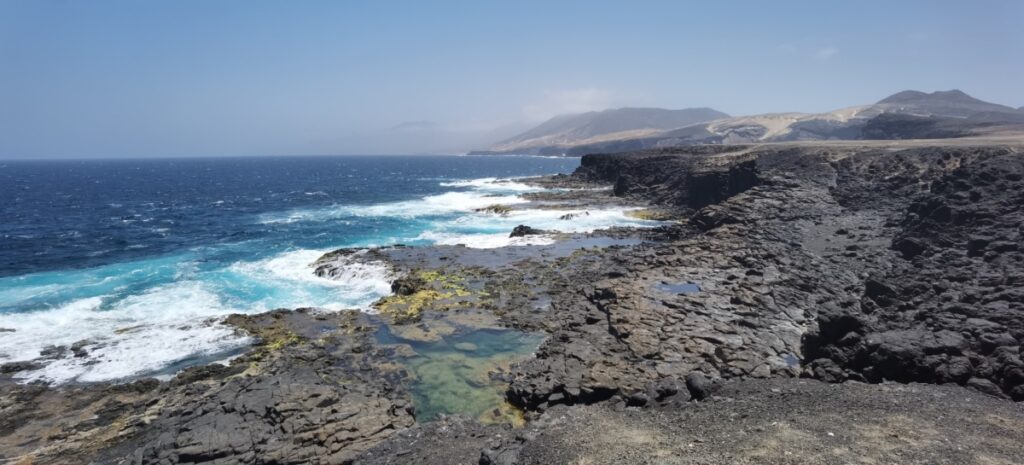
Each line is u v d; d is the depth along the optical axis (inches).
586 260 1475.1
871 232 1489.9
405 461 571.2
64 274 1433.3
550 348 866.8
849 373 700.7
